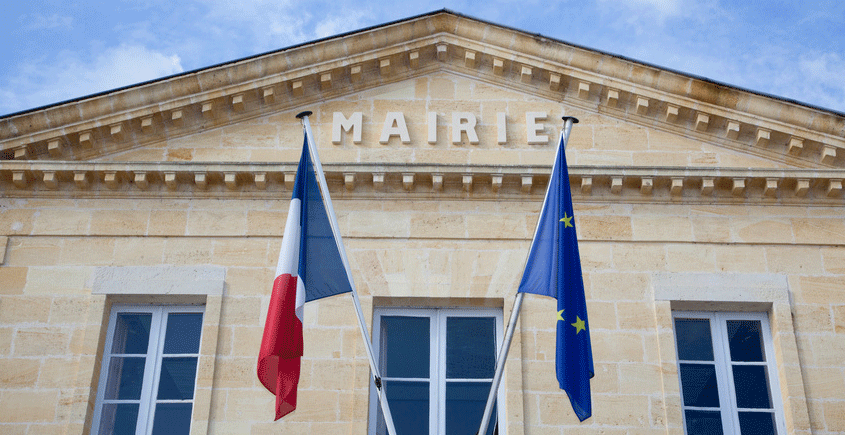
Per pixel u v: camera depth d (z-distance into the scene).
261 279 13.06
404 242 13.31
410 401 12.53
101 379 12.60
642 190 13.58
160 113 14.13
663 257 13.22
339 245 11.02
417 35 14.73
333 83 14.59
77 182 13.58
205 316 12.73
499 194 13.63
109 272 13.07
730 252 13.27
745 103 14.08
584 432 11.93
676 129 14.33
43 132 13.90
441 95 14.63
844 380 12.30
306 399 12.15
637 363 12.40
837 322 12.73
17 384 12.27
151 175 13.60
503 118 14.43
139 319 13.09
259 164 13.55
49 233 13.37
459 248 13.27
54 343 12.56
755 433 12.34
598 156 14.14
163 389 12.65
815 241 13.35
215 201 13.66
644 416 12.04
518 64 14.59
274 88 14.38
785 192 13.66
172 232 13.40
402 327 13.01
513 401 12.09
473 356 12.79
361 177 13.58
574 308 10.45
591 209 13.58
